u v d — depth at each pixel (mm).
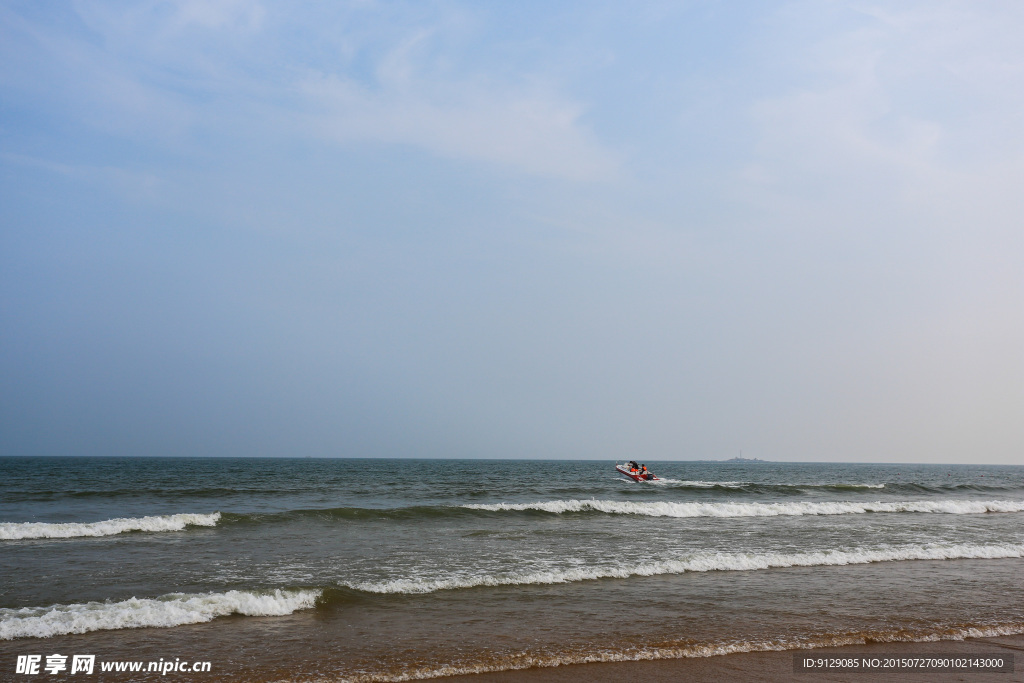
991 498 40906
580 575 13750
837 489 44531
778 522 23875
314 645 9164
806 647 9578
